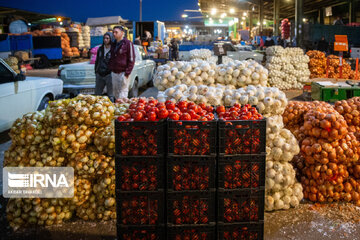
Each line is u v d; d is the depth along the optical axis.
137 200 2.98
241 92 4.43
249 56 17.00
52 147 3.75
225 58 13.87
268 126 3.92
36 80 7.52
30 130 3.71
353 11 38.19
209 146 2.88
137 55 11.53
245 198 2.98
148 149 2.93
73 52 27.44
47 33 26.84
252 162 2.95
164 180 2.96
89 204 3.74
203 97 4.37
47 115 3.70
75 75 9.31
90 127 3.77
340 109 4.51
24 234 3.52
